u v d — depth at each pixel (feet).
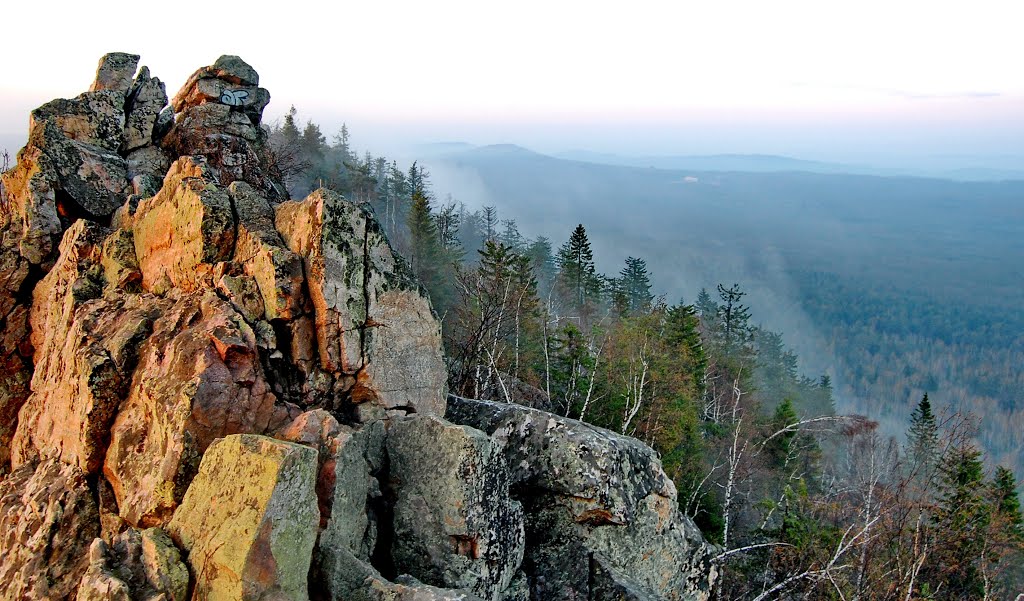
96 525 45.93
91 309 54.90
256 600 35.29
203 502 38.75
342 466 43.32
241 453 38.58
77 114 76.48
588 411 125.90
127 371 48.55
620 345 141.18
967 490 118.32
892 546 103.40
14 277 67.31
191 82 84.89
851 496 143.33
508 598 50.62
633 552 60.70
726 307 304.30
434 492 47.73
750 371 228.02
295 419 46.55
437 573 46.68
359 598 39.47
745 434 156.56
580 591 56.75
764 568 108.47
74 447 48.01
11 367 66.49
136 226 60.44
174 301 52.85
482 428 63.00
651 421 123.03
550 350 148.77
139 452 45.06
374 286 54.03
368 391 53.62
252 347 47.47
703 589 66.59
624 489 59.82
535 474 59.67
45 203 68.64
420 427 49.60
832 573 93.25
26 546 44.86
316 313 51.52
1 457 63.82
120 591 35.42
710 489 126.31
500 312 126.82
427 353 57.47
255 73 87.25
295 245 52.65
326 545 40.57
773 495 153.38
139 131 80.79
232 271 52.42
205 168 57.93
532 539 58.70
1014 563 122.21
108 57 82.23
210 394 44.21
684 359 159.94
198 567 36.88
